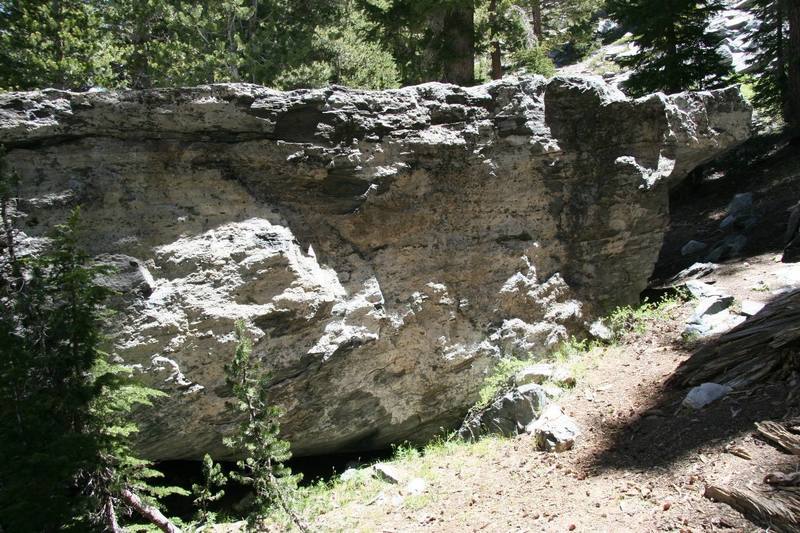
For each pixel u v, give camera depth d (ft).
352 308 27.07
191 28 52.80
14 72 44.52
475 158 29.91
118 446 15.90
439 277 29.78
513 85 30.68
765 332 23.54
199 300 23.95
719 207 52.60
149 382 22.95
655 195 33.19
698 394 22.62
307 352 25.81
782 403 20.40
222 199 25.44
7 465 14.06
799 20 56.44
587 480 20.67
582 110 32.07
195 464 29.43
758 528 15.89
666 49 53.62
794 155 55.31
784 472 17.24
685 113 32.91
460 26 48.80
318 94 26.08
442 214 29.96
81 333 15.06
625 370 28.35
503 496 21.24
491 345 30.89
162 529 17.48
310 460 31.09
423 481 23.72
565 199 33.09
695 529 16.53
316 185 27.04
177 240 24.30
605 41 107.45
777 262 36.17
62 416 14.92
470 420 28.45
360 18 62.75
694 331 29.86
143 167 24.14
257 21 58.34
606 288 34.27
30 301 14.80
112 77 49.47
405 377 29.22
